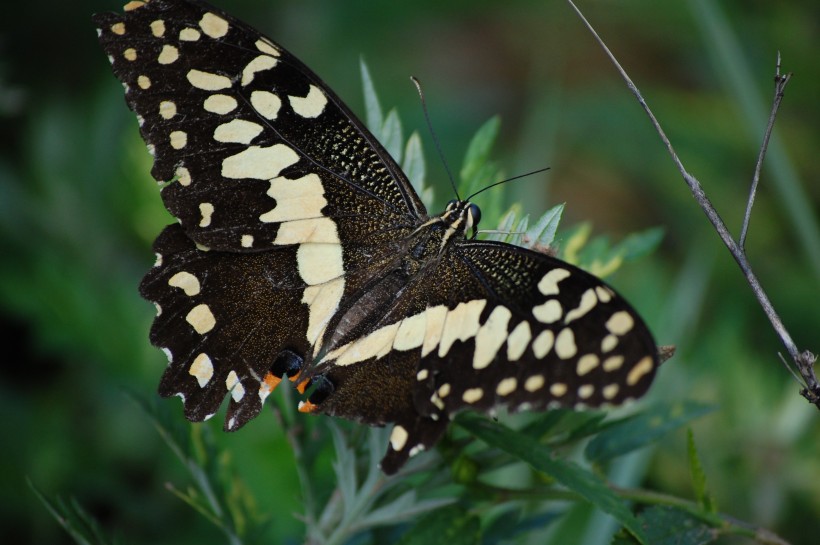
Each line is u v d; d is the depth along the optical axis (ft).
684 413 1.92
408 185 1.95
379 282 1.94
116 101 2.22
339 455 1.92
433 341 1.91
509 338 1.89
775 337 2.27
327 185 1.95
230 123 1.92
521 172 2.28
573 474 1.86
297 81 1.93
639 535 1.85
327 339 1.93
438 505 1.90
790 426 2.12
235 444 2.07
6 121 2.27
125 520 2.16
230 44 1.91
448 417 1.89
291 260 1.95
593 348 1.87
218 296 1.95
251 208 1.94
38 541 2.15
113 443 2.17
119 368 2.17
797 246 2.31
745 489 2.12
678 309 2.16
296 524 2.06
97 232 2.21
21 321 2.19
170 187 1.92
